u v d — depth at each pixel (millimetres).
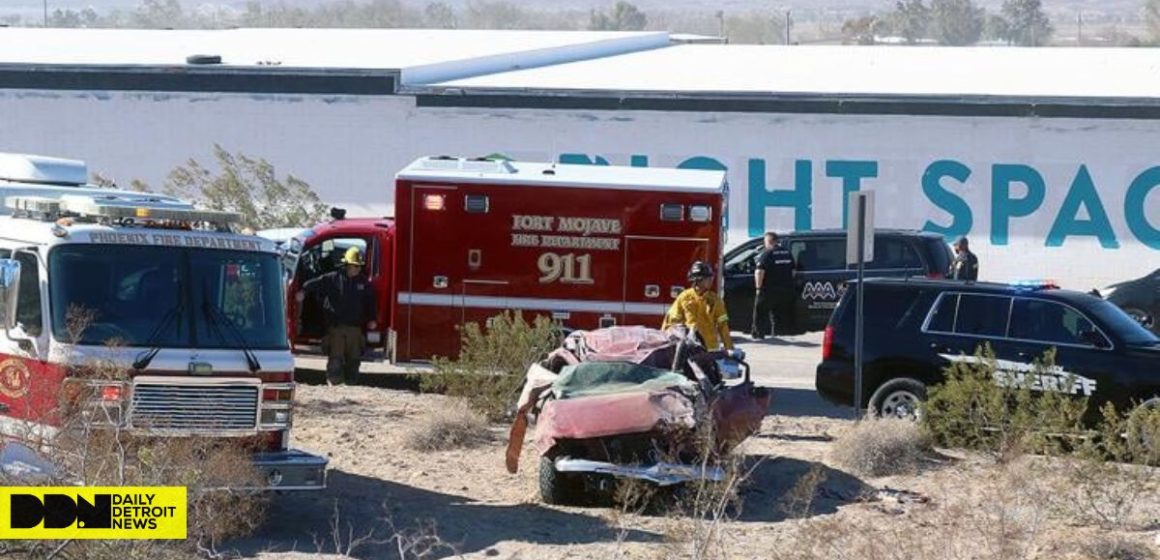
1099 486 46562
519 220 70125
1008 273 121812
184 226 43375
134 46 148250
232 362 41719
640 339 50219
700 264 57250
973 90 125125
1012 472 48281
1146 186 119875
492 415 61500
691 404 45812
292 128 126750
